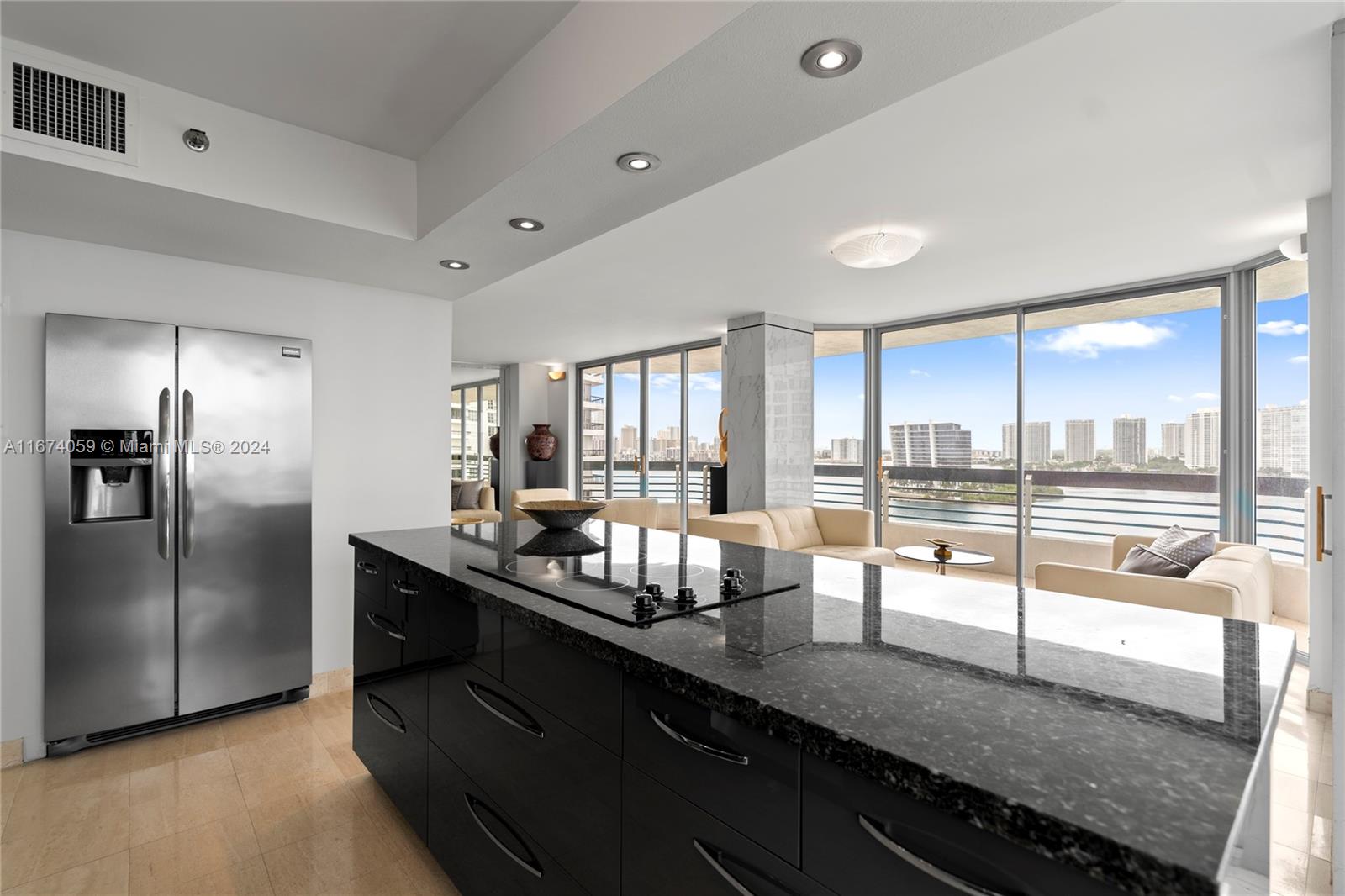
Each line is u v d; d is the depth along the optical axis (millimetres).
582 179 2139
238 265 3139
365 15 1835
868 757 821
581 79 1788
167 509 2834
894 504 6383
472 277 3381
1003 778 738
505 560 2100
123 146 2111
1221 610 2775
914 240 3557
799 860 923
